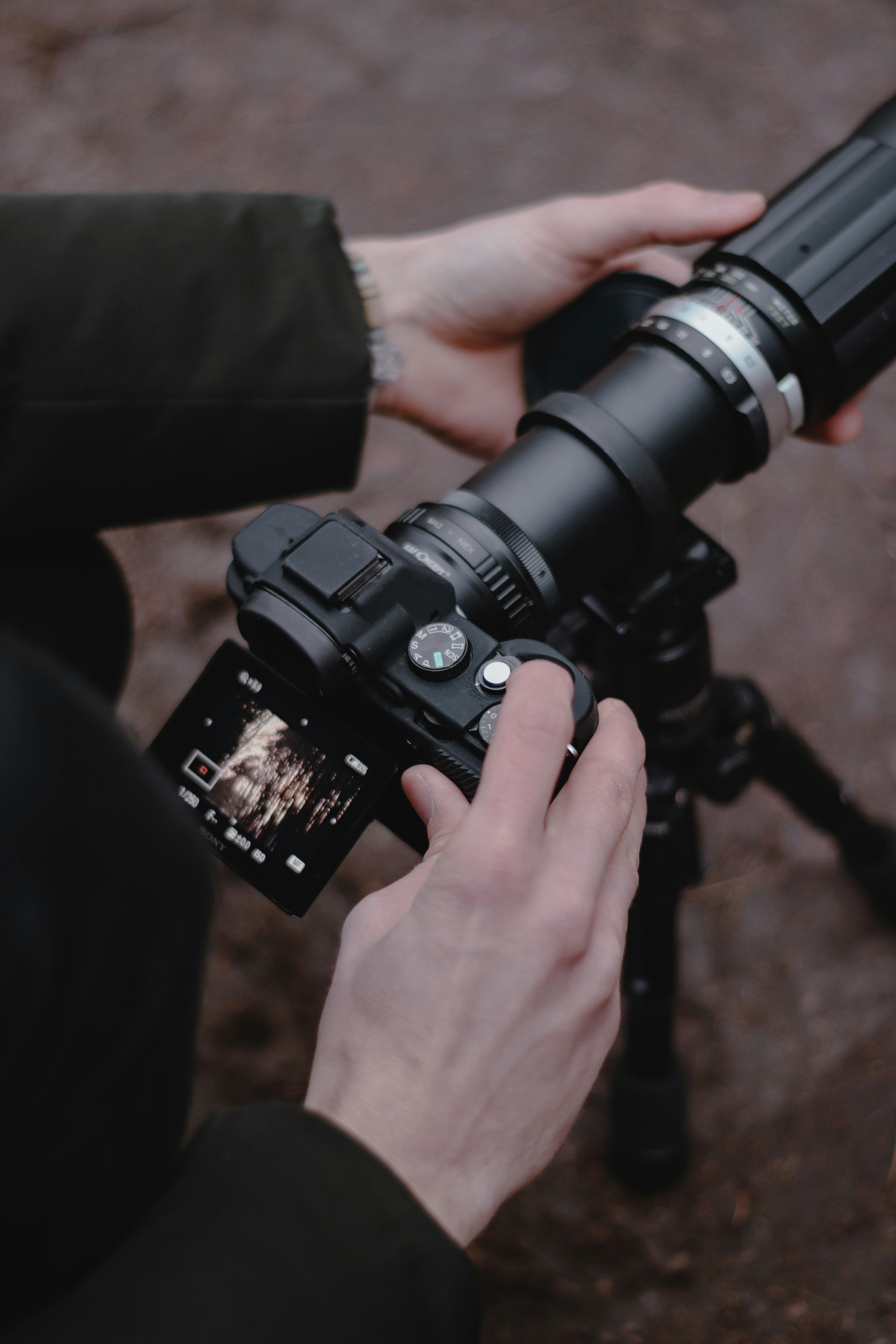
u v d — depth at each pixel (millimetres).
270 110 2545
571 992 670
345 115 2535
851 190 1119
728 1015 1703
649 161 2424
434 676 862
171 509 1199
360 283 1271
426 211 2402
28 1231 518
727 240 1163
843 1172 1585
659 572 1122
